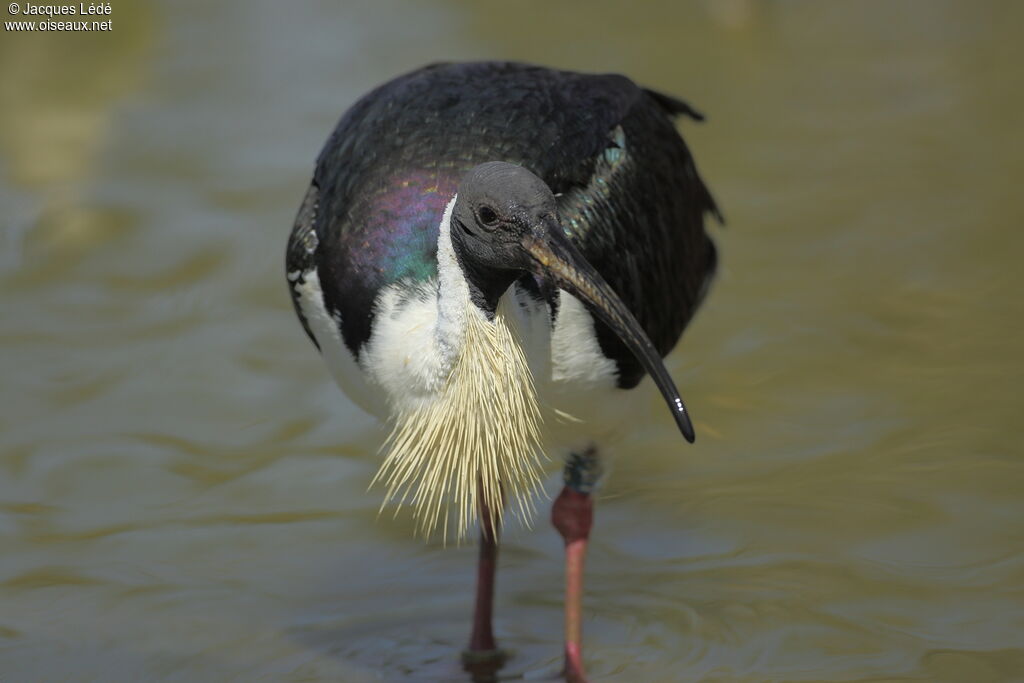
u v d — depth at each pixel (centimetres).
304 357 1338
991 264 1419
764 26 1983
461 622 1011
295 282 914
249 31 1986
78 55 1908
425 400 840
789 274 1422
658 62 1875
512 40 1928
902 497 1105
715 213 1088
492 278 808
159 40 1956
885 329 1329
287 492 1155
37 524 1113
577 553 971
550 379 883
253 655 966
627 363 908
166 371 1313
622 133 942
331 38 1952
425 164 868
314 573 1064
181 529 1111
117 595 1033
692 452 1185
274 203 1566
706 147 1669
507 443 832
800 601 998
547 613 1020
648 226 949
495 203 780
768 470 1155
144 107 1786
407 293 839
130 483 1164
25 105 1783
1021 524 1062
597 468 977
